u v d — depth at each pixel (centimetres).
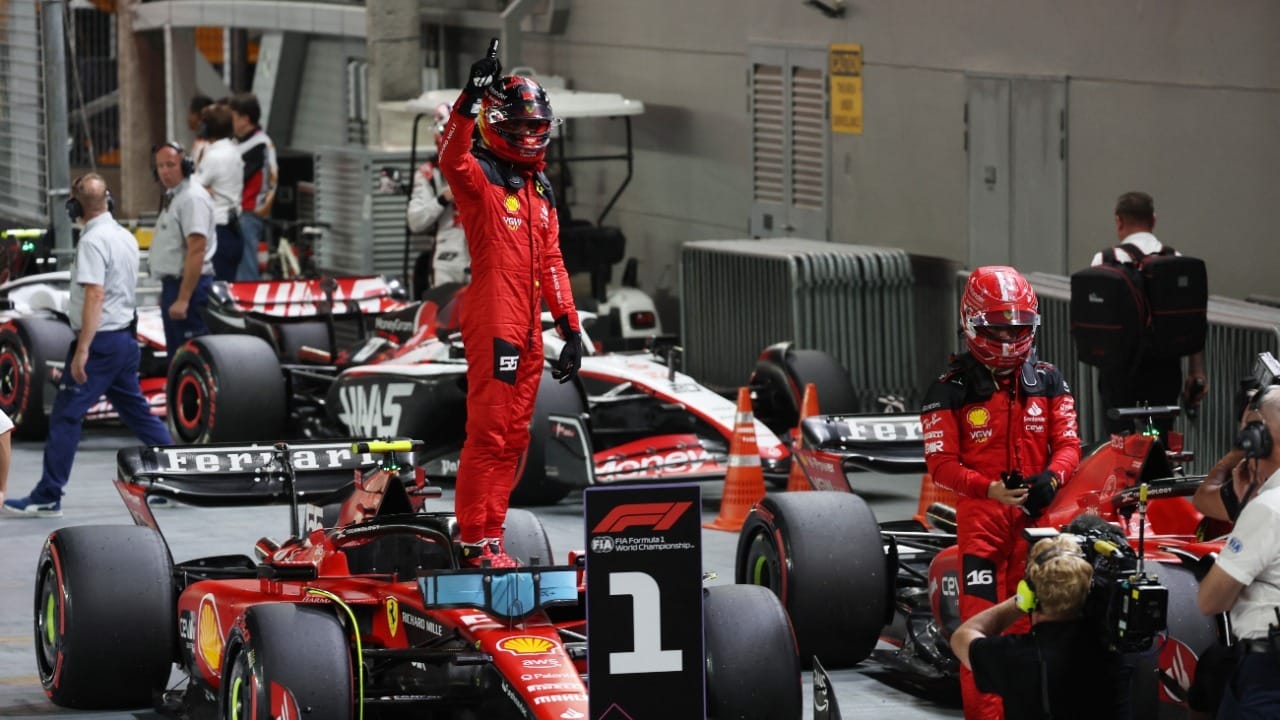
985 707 2230
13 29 7088
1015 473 2245
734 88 6081
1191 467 3934
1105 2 4506
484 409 2320
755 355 5356
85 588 2573
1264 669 1953
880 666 2909
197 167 5884
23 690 2772
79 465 4709
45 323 5025
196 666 2539
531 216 2328
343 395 4412
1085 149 4609
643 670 1762
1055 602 1831
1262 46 4091
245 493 2858
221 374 4444
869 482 4603
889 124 5356
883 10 5331
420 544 2428
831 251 5262
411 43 7131
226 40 9738
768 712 2181
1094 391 4206
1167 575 2394
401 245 6612
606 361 4488
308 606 2181
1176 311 3544
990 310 2248
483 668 2119
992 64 4906
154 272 4875
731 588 2272
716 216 6256
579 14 6919
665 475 4097
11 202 7206
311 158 7844
